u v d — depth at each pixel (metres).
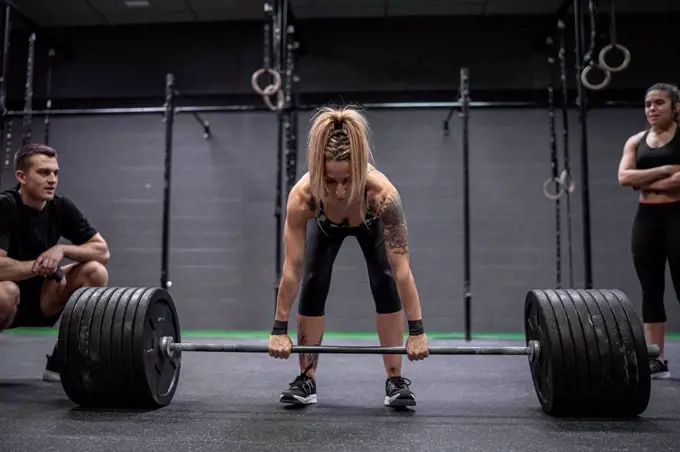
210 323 5.23
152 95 5.51
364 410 1.84
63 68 5.57
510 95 5.29
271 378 2.51
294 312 5.03
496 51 5.35
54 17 5.41
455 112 5.29
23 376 2.55
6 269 2.07
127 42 5.56
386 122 5.33
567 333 1.64
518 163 5.21
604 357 1.61
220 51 5.50
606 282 5.09
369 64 5.40
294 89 4.91
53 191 2.16
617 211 5.12
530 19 5.35
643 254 2.51
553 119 4.40
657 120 2.45
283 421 1.66
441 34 5.39
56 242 2.30
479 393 2.17
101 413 1.75
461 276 5.15
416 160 5.27
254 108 4.60
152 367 1.80
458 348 1.74
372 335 4.99
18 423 1.61
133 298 1.79
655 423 1.64
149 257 5.32
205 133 5.38
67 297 2.28
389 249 1.68
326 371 2.73
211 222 5.32
